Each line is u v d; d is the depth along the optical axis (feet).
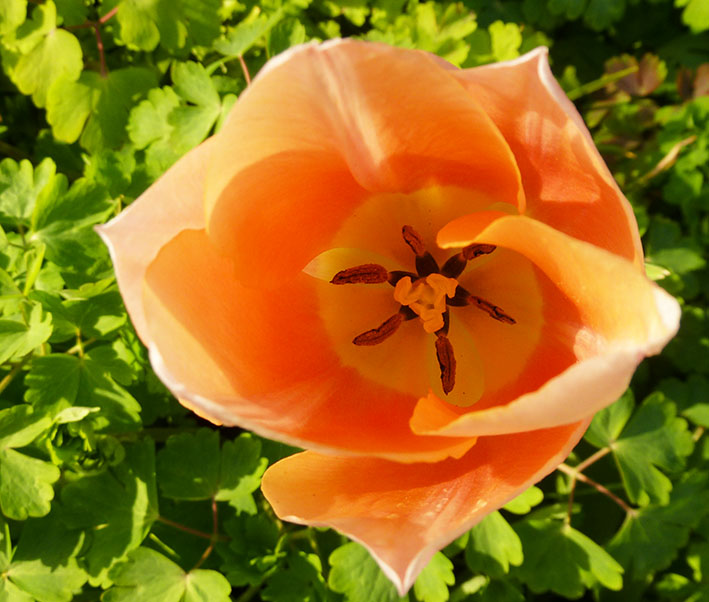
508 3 1.28
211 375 0.76
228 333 0.79
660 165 1.24
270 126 0.75
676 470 1.10
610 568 1.07
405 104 0.76
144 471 1.02
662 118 1.27
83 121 1.12
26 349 0.98
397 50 0.72
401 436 0.79
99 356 1.01
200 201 0.77
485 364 0.87
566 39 1.32
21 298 1.00
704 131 1.23
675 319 0.69
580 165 0.78
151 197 0.76
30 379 0.99
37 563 1.00
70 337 1.01
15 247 1.04
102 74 1.13
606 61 1.30
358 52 0.72
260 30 1.10
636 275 0.70
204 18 1.12
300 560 1.04
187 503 1.06
